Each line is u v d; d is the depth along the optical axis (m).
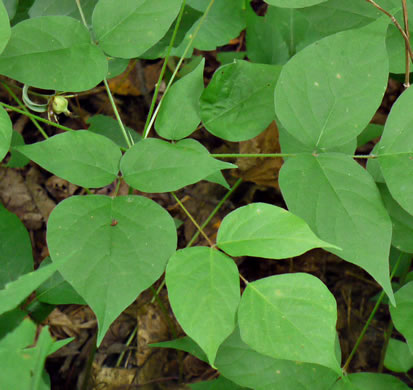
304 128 0.37
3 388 0.25
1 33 0.34
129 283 0.32
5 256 0.40
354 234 0.35
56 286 0.40
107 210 0.34
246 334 0.32
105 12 0.37
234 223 0.34
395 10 0.37
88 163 0.35
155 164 0.35
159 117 0.39
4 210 0.40
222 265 0.33
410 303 0.37
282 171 0.36
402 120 0.36
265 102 0.39
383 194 0.40
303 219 0.35
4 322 0.38
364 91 0.36
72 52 0.37
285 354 0.32
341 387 0.38
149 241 0.33
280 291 0.33
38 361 0.25
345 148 0.39
